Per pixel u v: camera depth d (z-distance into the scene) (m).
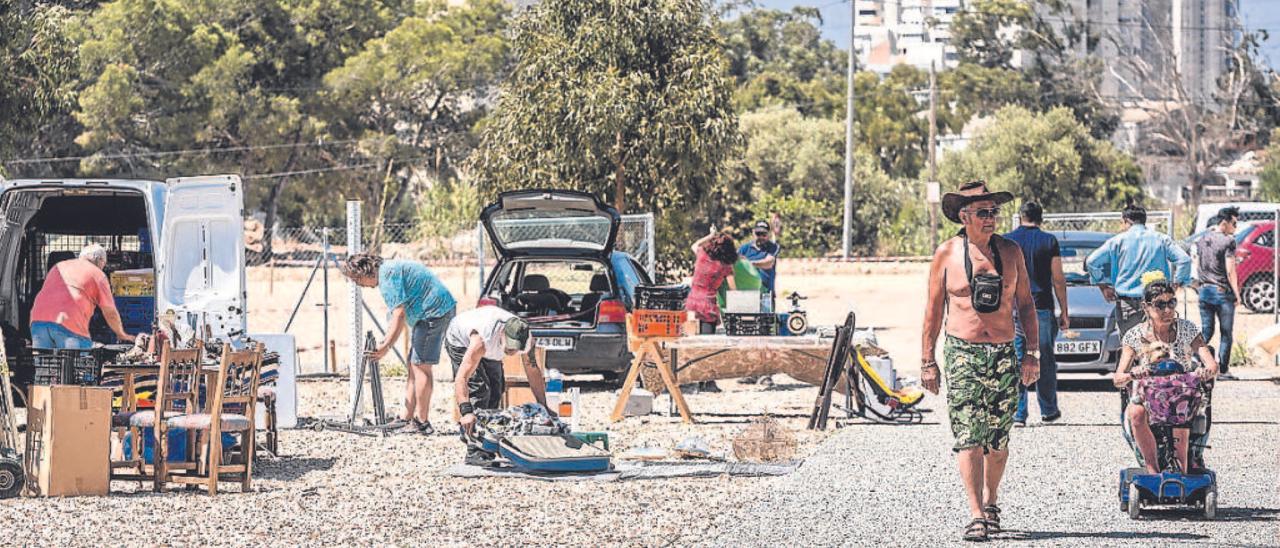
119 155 74.50
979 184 11.15
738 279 22.86
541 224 26.48
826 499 12.96
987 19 136.00
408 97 86.50
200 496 13.33
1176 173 116.81
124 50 73.44
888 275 57.28
